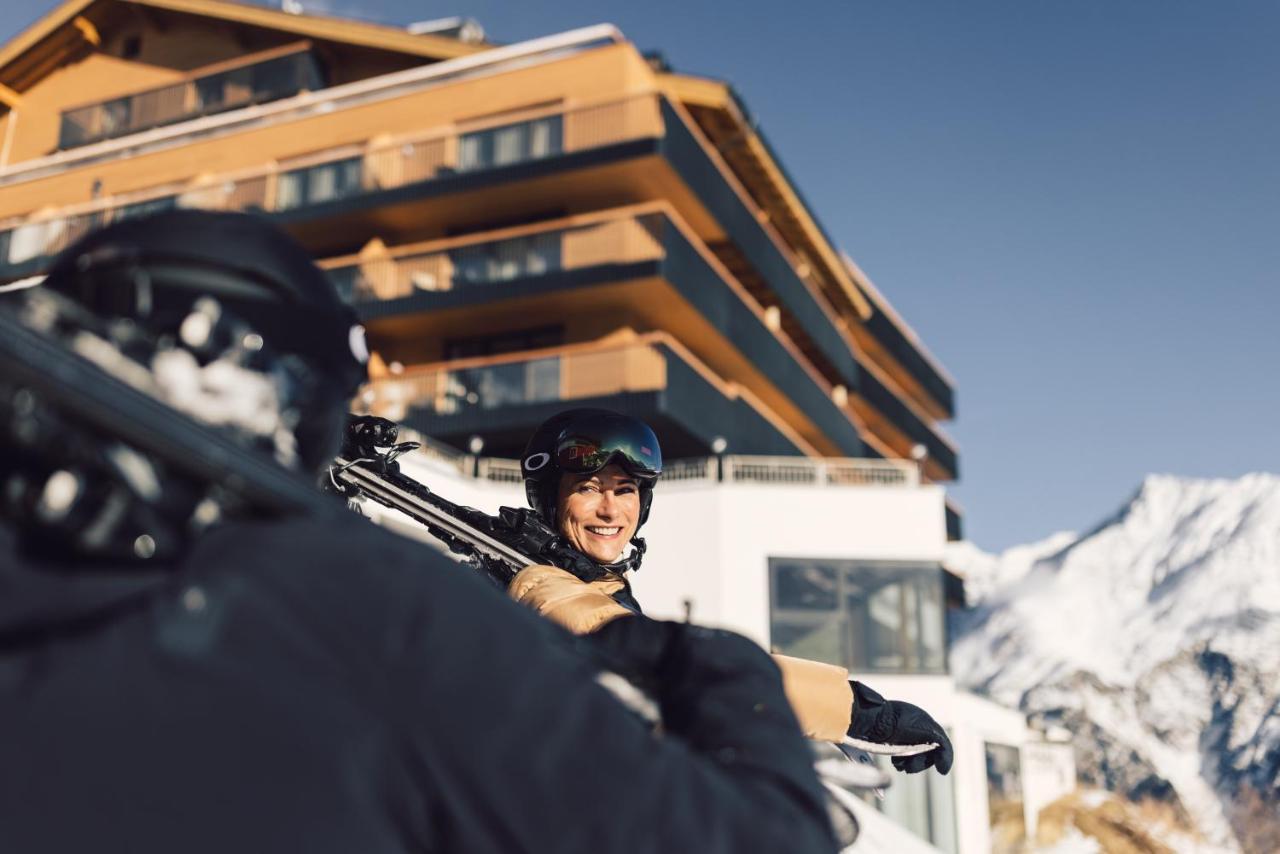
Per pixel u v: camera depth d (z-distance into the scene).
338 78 27.48
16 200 26.16
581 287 21.19
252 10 27.03
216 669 0.56
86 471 0.57
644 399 20.81
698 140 23.14
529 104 23.22
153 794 0.54
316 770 0.55
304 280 0.72
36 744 0.54
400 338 23.69
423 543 0.65
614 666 0.72
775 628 17.33
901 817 17.66
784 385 27.59
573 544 2.22
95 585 0.58
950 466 42.16
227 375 0.65
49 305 0.59
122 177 25.61
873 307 37.47
